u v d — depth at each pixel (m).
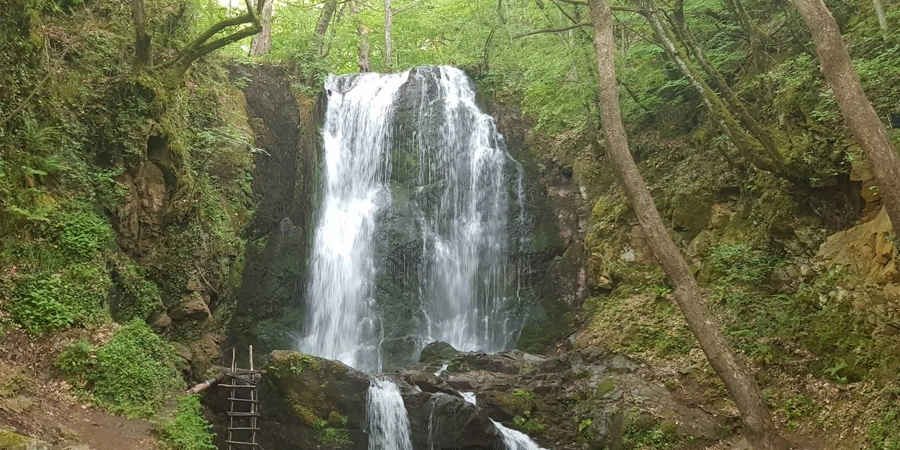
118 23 12.88
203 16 16.73
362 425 11.16
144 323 10.25
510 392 11.86
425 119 19.56
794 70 13.05
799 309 11.04
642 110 16.88
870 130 7.21
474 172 19.05
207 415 10.81
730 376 8.53
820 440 9.17
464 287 17.83
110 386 8.70
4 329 8.39
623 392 11.39
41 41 10.62
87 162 11.12
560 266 16.56
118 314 10.72
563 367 12.84
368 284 17.38
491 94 20.55
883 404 8.62
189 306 12.04
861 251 10.41
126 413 8.55
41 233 9.71
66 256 9.84
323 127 18.84
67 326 9.06
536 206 17.81
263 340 15.23
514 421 11.29
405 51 27.62
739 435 9.98
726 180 13.89
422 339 16.31
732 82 15.38
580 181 17.44
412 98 19.91
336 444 10.95
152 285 11.48
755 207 13.12
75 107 11.21
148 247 11.89
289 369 11.18
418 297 17.16
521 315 16.48
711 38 15.70
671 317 13.02
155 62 13.13
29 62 10.27
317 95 19.14
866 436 8.42
